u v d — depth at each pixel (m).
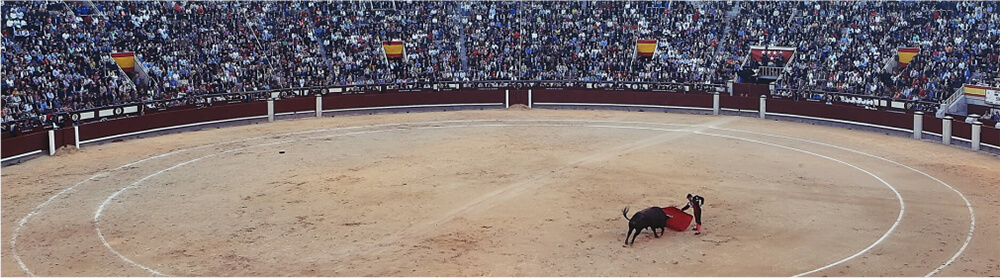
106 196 27.03
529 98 52.91
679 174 30.48
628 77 56.28
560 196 26.80
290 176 30.17
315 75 53.72
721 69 56.16
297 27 58.44
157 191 27.77
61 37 48.56
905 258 20.42
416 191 27.59
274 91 49.03
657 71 56.41
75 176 30.41
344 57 56.84
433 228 23.03
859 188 28.19
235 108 45.09
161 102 42.88
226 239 22.03
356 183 28.91
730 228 23.00
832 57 54.47
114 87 44.88
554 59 58.62
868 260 20.25
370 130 42.53
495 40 60.53
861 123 43.16
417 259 20.31
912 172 31.09
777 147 36.84
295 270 19.53
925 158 34.22
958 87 46.94
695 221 23.34
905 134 41.00
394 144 37.56
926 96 46.88
